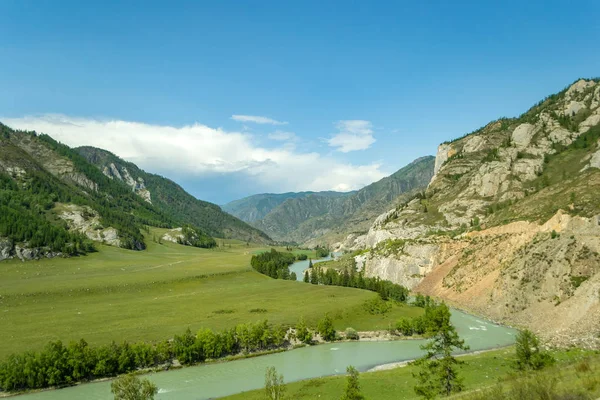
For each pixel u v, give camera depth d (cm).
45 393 8162
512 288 12988
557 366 5128
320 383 7875
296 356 10350
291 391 7594
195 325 11975
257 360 10056
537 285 12331
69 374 8669
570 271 11544
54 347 8881
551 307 11262
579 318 9800
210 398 7744
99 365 8875
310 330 12062
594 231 12519
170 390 8188
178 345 9744
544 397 3419
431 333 6128
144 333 11119
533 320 11456
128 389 5209
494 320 12656
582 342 8500
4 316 12812
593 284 10262
